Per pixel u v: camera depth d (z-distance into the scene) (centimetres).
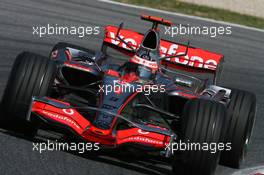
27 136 2778
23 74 2698
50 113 2623
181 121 2681
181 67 3575
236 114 3034
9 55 4462
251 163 3222
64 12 6531
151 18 3184
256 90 5166
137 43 3569
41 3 6712
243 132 3019
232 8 8819
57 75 3008
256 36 7694
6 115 2686
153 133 2622
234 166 3091
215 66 3519
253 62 6259
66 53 3275
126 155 2872
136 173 2614
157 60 3053
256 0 9175
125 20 6825
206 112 2648
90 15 6669
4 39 4934
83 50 3400
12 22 5606
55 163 2503
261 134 3816
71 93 3097
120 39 3366
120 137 2606
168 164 2931
